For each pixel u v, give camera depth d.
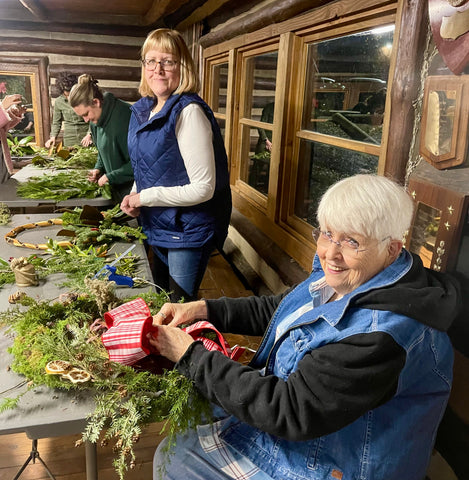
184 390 1.27
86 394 1.27
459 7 1.40
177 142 2.32
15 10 6.95
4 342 1.50
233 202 4.41
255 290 3.77
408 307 1.09
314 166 3.06
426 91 1.61
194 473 1.34
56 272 2.08
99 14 7.09
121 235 2.48
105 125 3.19
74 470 2.11
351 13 2.33
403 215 1.14
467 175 1.40
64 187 3.37
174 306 1.60
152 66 2.28
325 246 1.23
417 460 1.23
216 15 4.91
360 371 1.06
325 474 1.21
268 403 1.14
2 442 2.25
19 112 3.27
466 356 1.44
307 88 3.10
